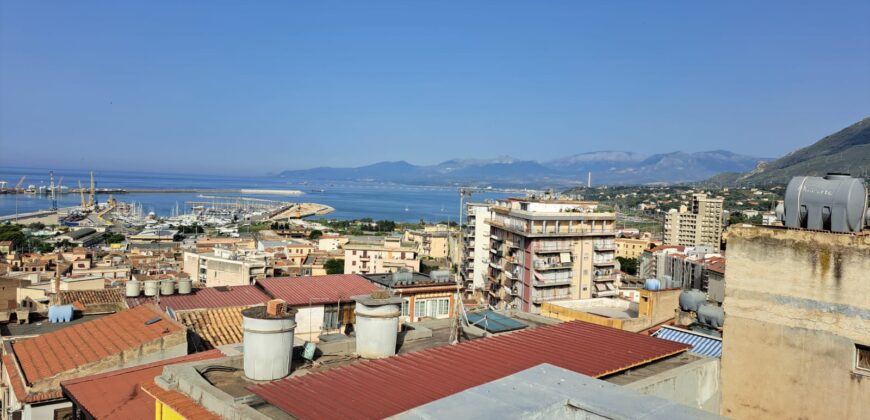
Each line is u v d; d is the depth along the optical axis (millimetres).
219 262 105500
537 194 121000
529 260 93875
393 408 12336
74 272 112062
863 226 17484
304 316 32219
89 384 20984
